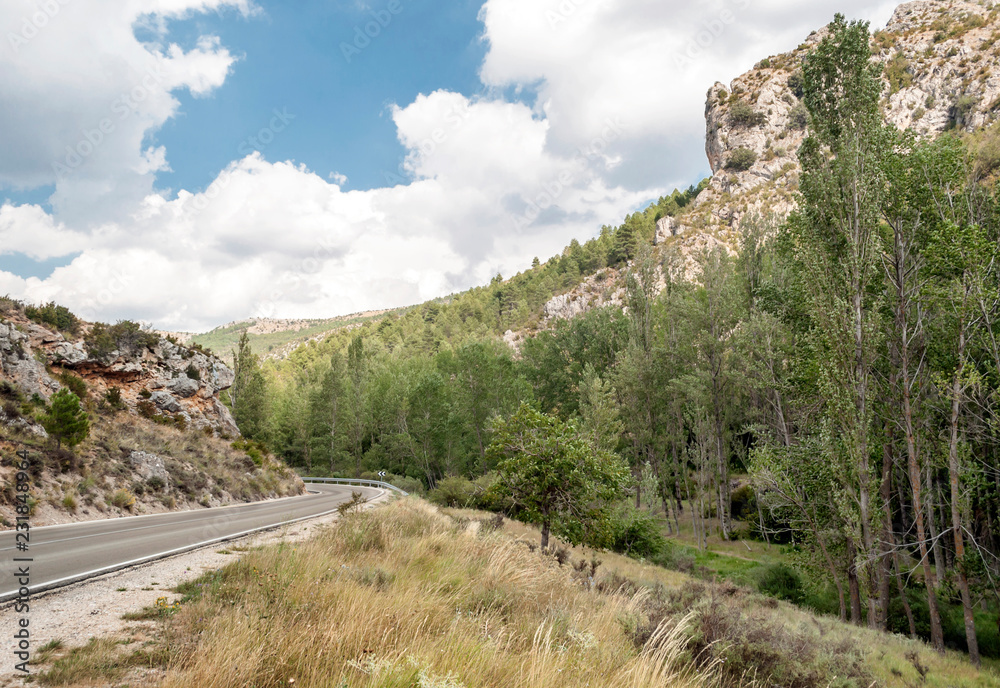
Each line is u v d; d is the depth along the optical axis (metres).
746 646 6.47
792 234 22.72
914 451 19.31
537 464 13.89
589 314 64.88
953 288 17.83
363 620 4.77
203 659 3.77
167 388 32.28
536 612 6.91
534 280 167.38
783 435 31.08
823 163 21.48
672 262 80.81
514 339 118.69
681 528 41.47
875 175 20.05
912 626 18.50
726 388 40.03
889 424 20.84
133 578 7.11
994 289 17.56
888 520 19.84
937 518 24.25
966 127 102.12
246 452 31.97
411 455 56.97
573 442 14.05
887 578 18.20
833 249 21.36
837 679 6.50
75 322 29.42
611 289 115.50
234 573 6.89
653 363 44.69
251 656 3.77
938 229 18.89
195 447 27.11
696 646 6.50
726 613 7.25
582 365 61.78
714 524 40.84
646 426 44.34
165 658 4.12
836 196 20.23
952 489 17.80
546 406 61.91
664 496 42.44
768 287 28.34
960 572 17.06
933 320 20.11
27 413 17.14
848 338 19.28
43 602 5.71
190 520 15.00
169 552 9.02
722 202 142.50
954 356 19.55
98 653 4.07
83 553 8.87
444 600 6.51
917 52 131.75
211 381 36.38
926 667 11.80
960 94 109.94
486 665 4.32
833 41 20.86
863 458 18.44
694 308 41.56
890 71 126.56
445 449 55.44
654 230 154.38
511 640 5.33
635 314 51.16
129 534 11.52
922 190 20.05
